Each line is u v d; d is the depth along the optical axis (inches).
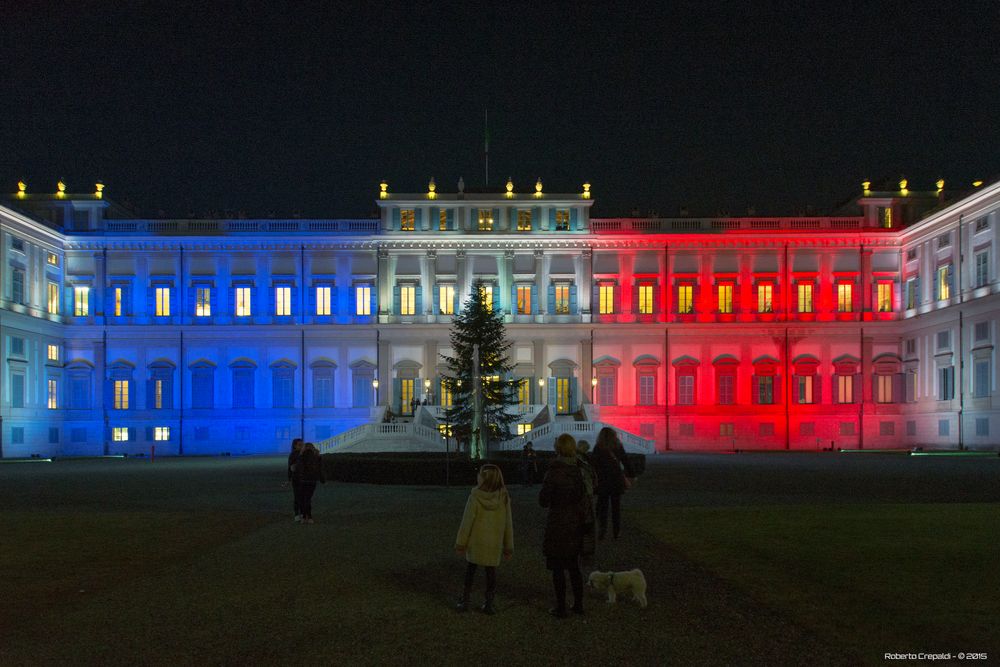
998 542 745.6
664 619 498.0
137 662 424.2
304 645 448.8
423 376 3191.4
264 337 3216.0
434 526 917.8
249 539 821.2
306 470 948.6
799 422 3186.5
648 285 3233.3
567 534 507.8
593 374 3198.8
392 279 3225.9
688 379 3211.1
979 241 2687.0
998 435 2573.8
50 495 1317.7
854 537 779.4
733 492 1294.3
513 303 3211.1
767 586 576.1
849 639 451.8
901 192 3257.9
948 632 462.6
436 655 431.2
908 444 3142.2
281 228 3255.4
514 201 3228.3
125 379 3201.3
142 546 778.8
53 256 3125.0
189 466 2236.7
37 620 503.2
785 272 3221.0
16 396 2837.1
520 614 514.6
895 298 3225.9
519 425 2795.3
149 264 3230.8
